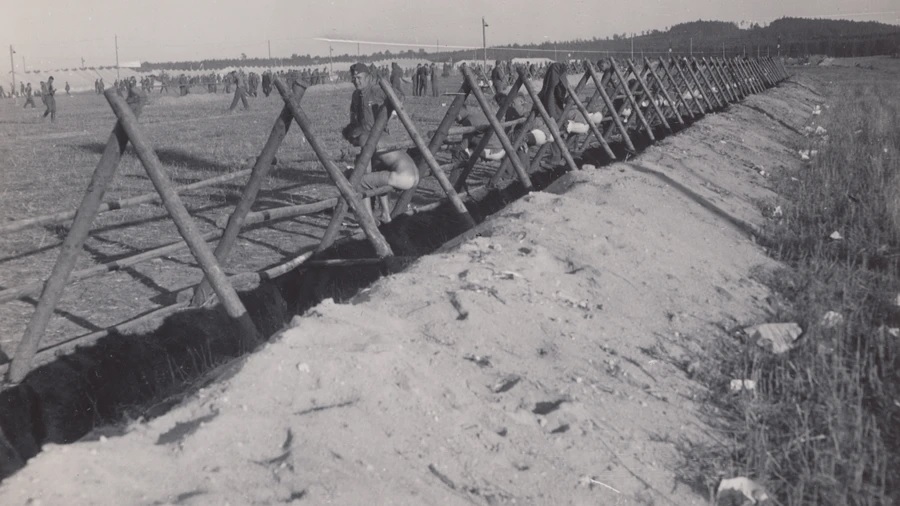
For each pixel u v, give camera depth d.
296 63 87.19
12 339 5.72
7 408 4.54
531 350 4.40
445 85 54.91
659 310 5.41
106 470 2.73
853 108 24.70
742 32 104.56
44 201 11.34
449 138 13.05
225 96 50.94
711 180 10.41
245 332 5.16
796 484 3.52
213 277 5.12
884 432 4.06
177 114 33.19
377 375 3.58
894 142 15.27
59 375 4.93
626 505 3.17
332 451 2.99
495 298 4.84
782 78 46.47
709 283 6.20
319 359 3.59
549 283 5.34
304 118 6.32
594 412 3.83
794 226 8.73
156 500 2.63
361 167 7.48
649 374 4.41
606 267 5.89
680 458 3.62
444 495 2.92
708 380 4.49
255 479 2.81
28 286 4.94
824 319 5.54
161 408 3.71
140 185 12.48
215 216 10.17
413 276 5.23
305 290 7.00
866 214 8.73
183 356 5.62
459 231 9.49
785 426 4.05
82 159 16.64
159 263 7.97
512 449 3.34
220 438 3.01
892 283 6.51
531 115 11.30
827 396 4.25
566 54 55.84
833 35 93.69
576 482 3.22
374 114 8.66
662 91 19.52
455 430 3.35
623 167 9.91
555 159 13.84
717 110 24.41
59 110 42.78
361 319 4.24
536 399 3.85
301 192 11.62
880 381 4.61
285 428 3.12
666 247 6.80
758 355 4.81
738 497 3.35
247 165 13.88
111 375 5.17
